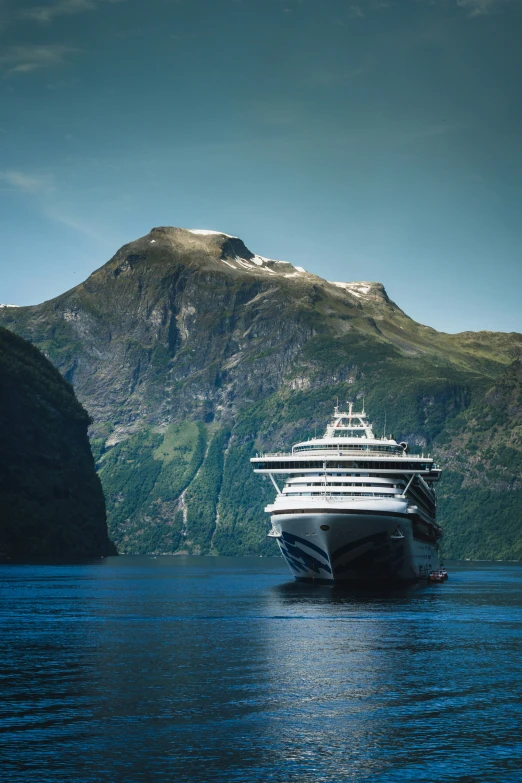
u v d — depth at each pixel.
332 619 138.75
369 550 167.50
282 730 76.12
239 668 99.56
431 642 117.12
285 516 167.38
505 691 89.00
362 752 71.12
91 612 152.50
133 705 83.50
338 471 169.25
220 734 75.00
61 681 93.12
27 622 138.50
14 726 76.81
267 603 164.75
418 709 82.38
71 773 66.25
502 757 70.19
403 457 170.38
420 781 65.88
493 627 132.38
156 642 117.00
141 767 67.62
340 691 88.75
